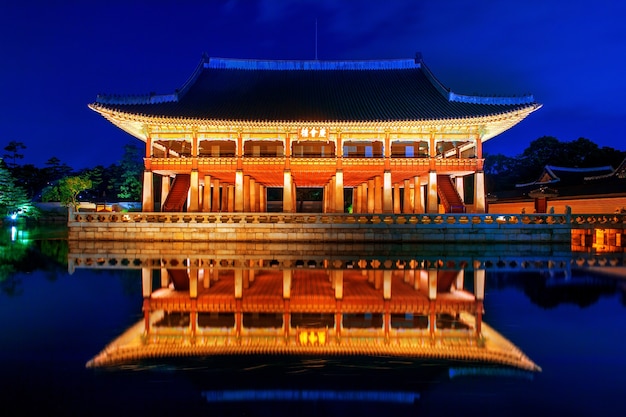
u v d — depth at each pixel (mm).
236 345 8156
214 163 34562
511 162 76125
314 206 65562
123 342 8289
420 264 20391
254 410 5641
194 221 30719
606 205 34719
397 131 34750
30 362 7242
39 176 75625
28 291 13312
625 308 11258
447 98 36312
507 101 34438
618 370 6988
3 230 45875
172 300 12031
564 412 5590
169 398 5949
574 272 17703
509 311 10914
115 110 31062
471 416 5484
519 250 28141
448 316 10383
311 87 40750
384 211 34219
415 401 5891
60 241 32031
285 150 34625
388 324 9680
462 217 30609
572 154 67875
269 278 15867
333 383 6469
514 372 6918
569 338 8672
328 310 10922
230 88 39969
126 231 30609
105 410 5598
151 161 34562
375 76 43031
